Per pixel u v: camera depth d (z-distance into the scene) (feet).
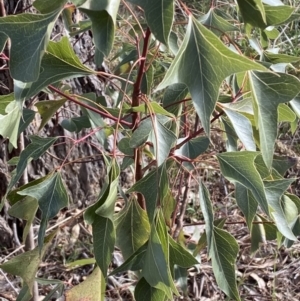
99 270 1.54
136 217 1.63
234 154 1.47
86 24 2.01
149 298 1.50
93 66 3.25
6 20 1.05
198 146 1.77
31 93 1.36
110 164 1.43
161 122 1.54
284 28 4.54
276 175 1.89
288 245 2.06
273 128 1.33
